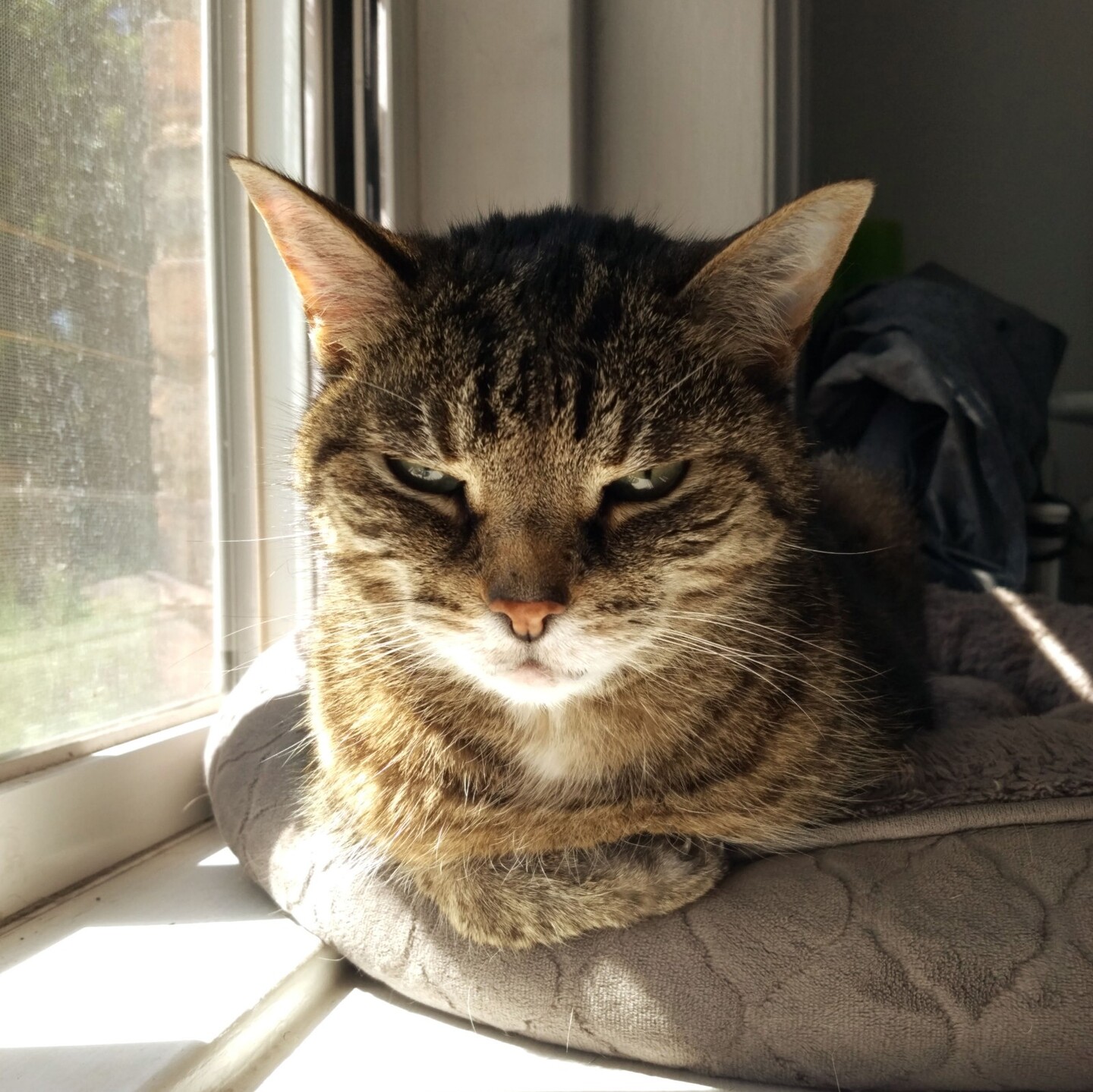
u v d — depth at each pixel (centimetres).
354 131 43
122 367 31
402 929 25
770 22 47
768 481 27
